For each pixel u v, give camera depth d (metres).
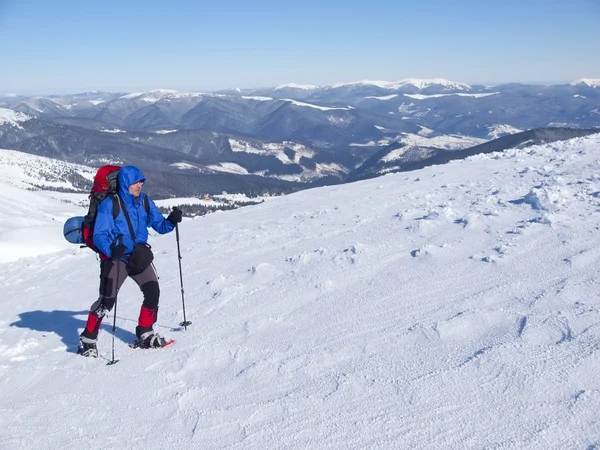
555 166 10.66
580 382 3.08
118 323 6.07
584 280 4.50
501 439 2.75
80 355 5.15
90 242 5.06
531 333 3.76
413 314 4.57
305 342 4.44
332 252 6.89
